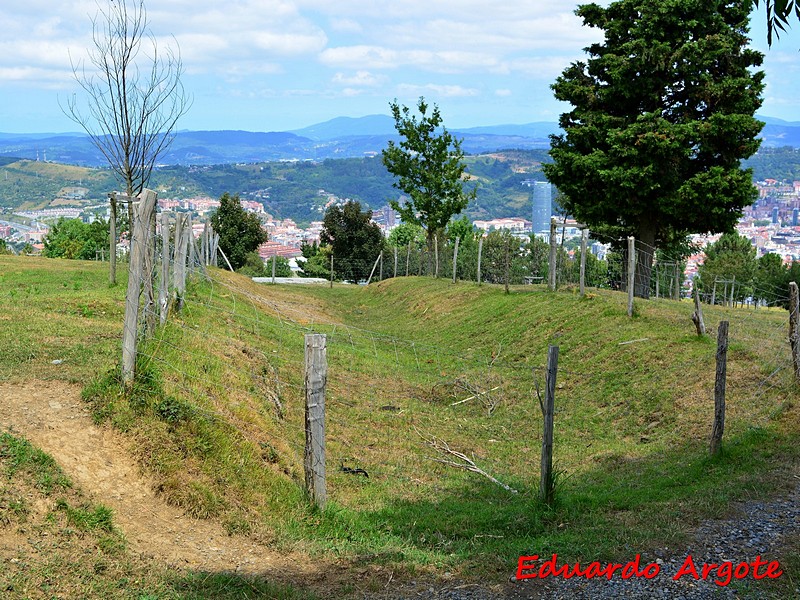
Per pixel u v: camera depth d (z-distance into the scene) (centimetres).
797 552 726
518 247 4378
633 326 1822
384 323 2712
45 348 1042
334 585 689
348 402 1395
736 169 2425
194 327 1335
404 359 1895
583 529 834
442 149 3947
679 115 2536
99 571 621
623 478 1065
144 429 838
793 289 1265
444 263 4084
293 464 975
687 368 1480
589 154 2583
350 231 6316
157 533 719
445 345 2150
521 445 1298
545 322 2039
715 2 869
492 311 2302
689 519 829
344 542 794
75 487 716
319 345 849
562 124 2784
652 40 2459
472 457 1216
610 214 2656
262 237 6531
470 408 1518
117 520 710
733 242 4659
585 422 1410
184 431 871
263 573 695
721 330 1039
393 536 830
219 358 1189
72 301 1433
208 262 2942
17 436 753
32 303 1393
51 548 624
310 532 807
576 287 2450
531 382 1658
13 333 1107
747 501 874
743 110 2444
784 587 657
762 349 1497
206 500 789
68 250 5350
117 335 1173
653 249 2633
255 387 1170
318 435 858
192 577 650
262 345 1523
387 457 1156
